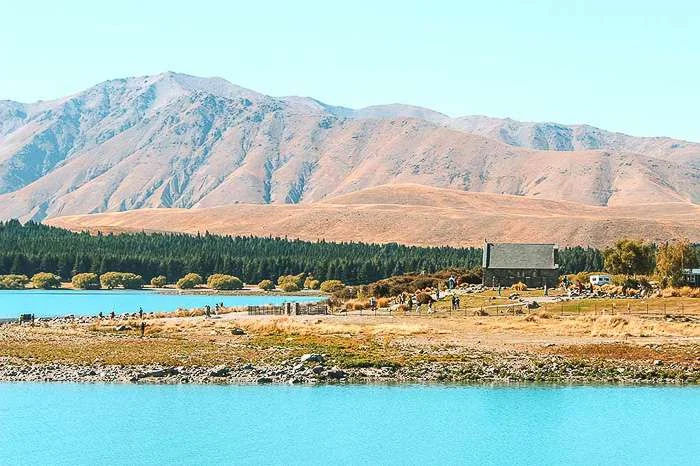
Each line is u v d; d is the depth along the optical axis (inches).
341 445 2928.2
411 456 2817.4
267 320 5590.6
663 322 5123.0
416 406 3361.2
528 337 4694.9
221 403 3373.5
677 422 3159.5
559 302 6368.1
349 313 6284.5
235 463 2743.6
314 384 3693.4
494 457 2822.3
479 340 4584.2
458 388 3634.4
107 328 5369.1
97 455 2797.7
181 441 2935.5
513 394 3543.3
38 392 3528.5
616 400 3459.6
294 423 3147.1
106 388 3595.0
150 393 3521.2
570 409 3319.4
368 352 4217.5
